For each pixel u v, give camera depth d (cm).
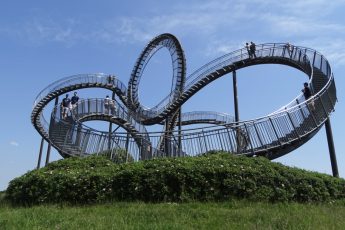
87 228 848
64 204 1173
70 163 1453
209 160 1284
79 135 2130
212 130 1764
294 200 1236
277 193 1203
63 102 2867
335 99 2273
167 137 1817
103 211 1045
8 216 983
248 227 856
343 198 1402
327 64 2317
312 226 855
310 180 1311
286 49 2838
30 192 1239
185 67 3391
